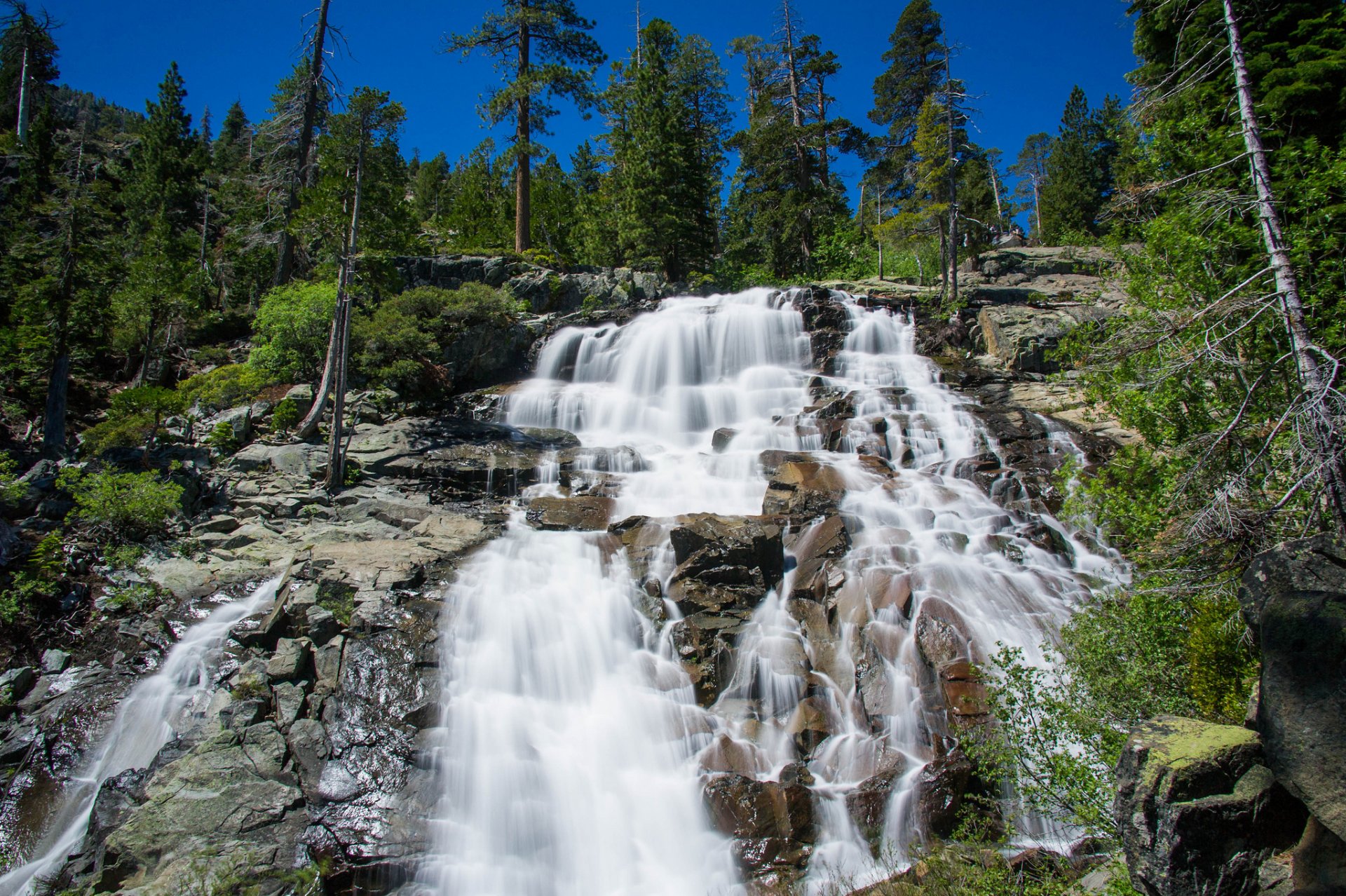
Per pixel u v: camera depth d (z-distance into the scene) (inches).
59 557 576.4
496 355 1068.5
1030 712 350.6
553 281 1315.2
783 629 508.7
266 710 430.6
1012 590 523.5
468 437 828.0
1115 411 451.2
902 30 1716.3
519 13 1476.4
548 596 522.3
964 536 583.2
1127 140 483.8
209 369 1097.4
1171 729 245.1
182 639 512.4
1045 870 314.8
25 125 1891.0
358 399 891.4
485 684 452.1
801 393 941.8
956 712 425.4
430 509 676.1
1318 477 323.9
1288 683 212.4
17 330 834.2
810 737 433.4
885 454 762.8
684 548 551.8
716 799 391.2
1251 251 424.8
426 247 1312.7
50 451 792.9
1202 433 399.9
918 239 1518.2
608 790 408.8
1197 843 218.5
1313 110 590.6
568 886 373.4
